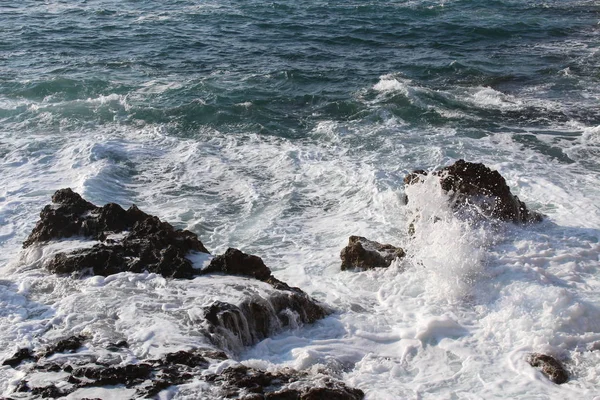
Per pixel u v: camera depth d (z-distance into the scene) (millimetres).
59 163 15297
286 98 20453
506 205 11242
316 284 10102
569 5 36688
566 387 7539
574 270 9805
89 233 10734
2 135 17156
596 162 15078
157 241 10078
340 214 12711
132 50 26688
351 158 15359
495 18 32938
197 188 13984
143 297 8891
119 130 17562
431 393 7469
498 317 8742
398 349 8367
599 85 21672
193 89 21000
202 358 7527
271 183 14141
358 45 27859
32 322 8367
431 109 19016
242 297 8758
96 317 8430
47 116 18500
